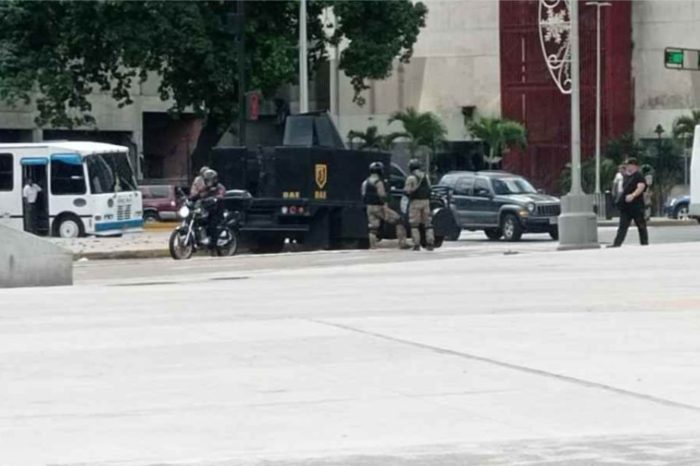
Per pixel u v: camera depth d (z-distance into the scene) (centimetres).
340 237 4288
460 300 2325
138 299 2486
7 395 1452
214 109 6925
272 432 1246
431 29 9300
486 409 1334
